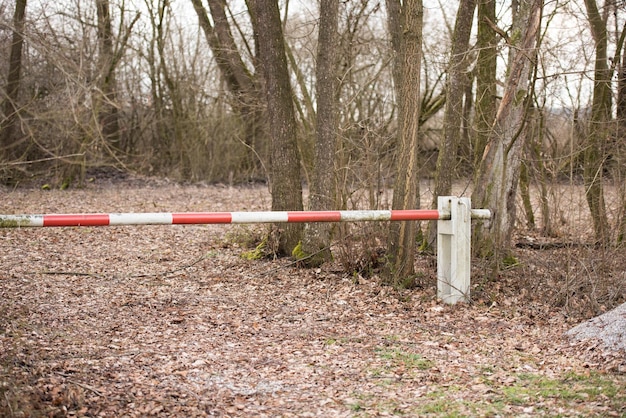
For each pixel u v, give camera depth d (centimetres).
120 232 1276
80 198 1942
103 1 2205
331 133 952
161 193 2166
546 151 1159
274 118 999
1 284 814
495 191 941
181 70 2620
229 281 898
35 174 2203
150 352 588
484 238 950
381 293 815
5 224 614
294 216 721
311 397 493
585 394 486
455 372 545
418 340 641
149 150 2702
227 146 2555
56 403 448
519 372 544
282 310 757
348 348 616
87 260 1020
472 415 453
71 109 1784
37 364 523
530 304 776
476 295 812
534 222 1345
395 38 1048
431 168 1816
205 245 1159
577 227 896
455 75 1017
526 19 898
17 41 1958
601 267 775
